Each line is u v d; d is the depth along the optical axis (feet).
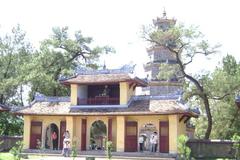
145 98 157.38
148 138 175.94
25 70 199.21
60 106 163.43
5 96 208.95
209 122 168.45
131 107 154.51
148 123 152.66
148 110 148.97
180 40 168.86
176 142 144.97
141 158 138.72
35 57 208.33
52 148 164.04
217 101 193.26
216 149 143.95
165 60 222.48
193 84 173.47
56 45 203.41
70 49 205.67
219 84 171.01
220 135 194.18
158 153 145.28
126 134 153.99
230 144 142.61
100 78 159.84
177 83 201.26
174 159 135.64
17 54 214.69
